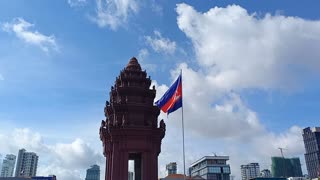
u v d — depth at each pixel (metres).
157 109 56.91
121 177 50.84
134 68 61.31
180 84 48.44
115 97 59.19
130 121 54.97
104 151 55.50
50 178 121.38
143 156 52.84
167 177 115.75
